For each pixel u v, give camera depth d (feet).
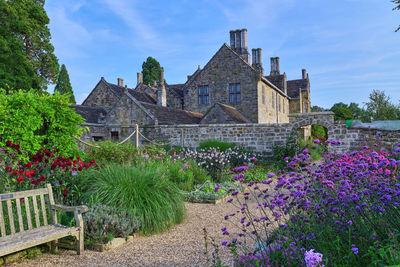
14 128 23.49
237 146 53.67
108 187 18.99
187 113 76.74
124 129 64.69
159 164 30.68
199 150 49.11
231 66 79.46
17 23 82.48
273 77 105.50
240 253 14.26
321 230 10.76
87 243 15.85
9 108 24.11
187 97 84.28
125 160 34.60
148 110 62.90
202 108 82.64
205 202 27.84
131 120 64.28
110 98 85.30
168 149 56.90
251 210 23.70
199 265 13.44
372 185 12.32
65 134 27.58
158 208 18.66
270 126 53.52
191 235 17.99
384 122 48.80
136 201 18.49
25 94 25.45
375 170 12.98
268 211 22.88
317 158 43.62
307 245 10.63
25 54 85.25
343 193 11.16
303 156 13.93
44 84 95.45
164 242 16.79
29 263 13.76
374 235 9.39
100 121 74.13
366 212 11.25
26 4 89.76
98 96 86.69
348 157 16.89
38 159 19.13
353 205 11.24
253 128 54.60
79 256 14.74
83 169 21.42
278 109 95.96
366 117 97.71
